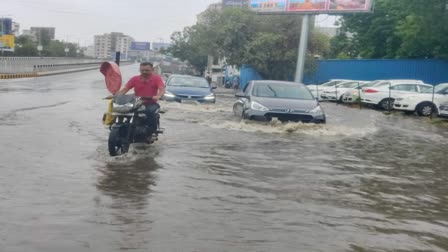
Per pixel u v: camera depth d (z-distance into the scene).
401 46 36.97
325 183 7.30
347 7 34.84
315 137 12.22
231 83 52.47
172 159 8.45
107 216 5.19
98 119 13.45
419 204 6.46
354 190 6.99
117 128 8.44
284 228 5.14
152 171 7.42
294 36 41.22
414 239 5.03
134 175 7.09
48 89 27.14
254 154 9.36
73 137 10.20
